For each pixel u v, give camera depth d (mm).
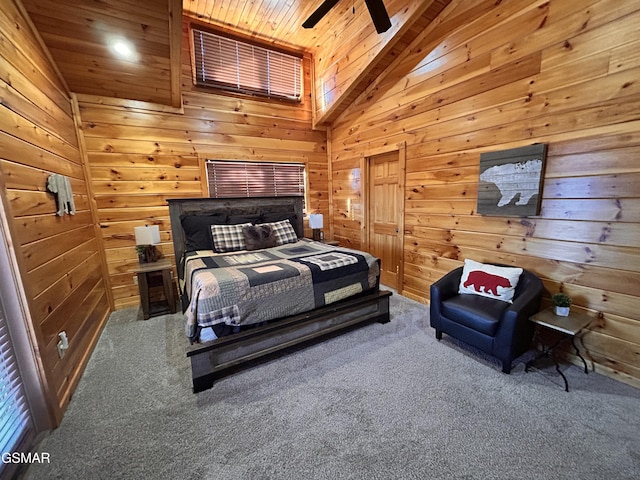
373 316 2742
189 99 3619
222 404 1778
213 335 1997
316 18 2262
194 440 1517
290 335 2285
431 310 2480
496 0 2346
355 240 4430
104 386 1969
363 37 3344
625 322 1859
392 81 3428
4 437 1322
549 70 2072
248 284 2084
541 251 2230
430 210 3127
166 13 2074
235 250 3275
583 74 1909
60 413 1672
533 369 2068
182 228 3461
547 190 2150
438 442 1476
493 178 2467
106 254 3279
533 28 2137
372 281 2773
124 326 2906
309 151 4598
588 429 1534
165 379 2043
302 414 1684
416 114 3168
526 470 1320
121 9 2021
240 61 3879
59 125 2475
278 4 3193
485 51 2457
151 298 3549
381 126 3670
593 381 1913
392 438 1506
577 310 2064
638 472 1298
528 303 1983
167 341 2596
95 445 1496
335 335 2555
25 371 1515
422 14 2771
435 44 2875
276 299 2193
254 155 4129
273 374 2059
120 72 2775
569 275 2090
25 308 1500
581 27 1897
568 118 1999
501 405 1723
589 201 1946
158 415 1695
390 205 3826
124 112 3270
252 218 3748
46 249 1828
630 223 1790
